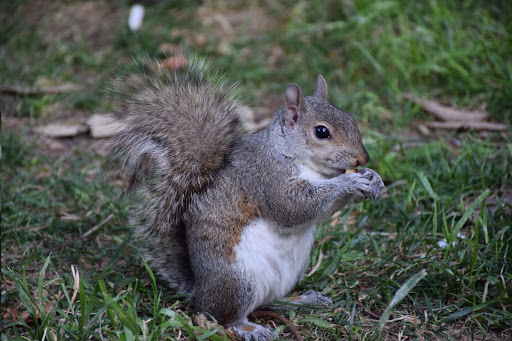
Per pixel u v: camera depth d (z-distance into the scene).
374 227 7.79
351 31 12.47
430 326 5.96
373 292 6.49
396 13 12.48
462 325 5.96
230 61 12.26
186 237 6.32
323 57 12.50
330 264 7.00
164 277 6.57
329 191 6.09
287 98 6.29
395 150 9.68
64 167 9.74
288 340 5.70
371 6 12.48
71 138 10.74
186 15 14.45
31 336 5.86
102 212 8.52
